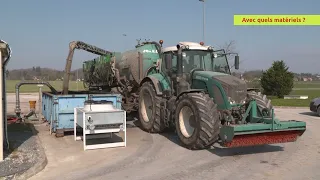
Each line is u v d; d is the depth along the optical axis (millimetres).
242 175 6238
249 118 8305
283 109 21141
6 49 7266
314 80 139125
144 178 6098
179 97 8805
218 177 6129
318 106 16578
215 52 10195
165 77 10453
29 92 43625
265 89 36125
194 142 8039
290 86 35344
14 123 12656
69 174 6363
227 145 7219
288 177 6090
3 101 7789
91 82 17734
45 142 9367
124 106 13016
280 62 35906
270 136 7555
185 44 9945
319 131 11492
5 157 7164
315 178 6023
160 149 8469
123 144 8805
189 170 6594
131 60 13156
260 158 7520
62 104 10188
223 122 8258
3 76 7754
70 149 8500
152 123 10469
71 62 12164
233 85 8219
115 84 14766
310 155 7809
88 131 8320
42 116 13797
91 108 8594
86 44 13414
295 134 7836
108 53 15062
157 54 12961
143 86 11188
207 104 7832
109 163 7164
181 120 8672
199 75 9078
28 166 6484
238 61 9938
